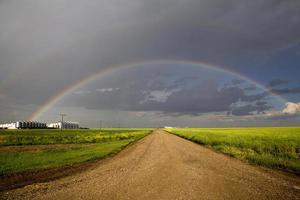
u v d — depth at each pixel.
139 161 20.59
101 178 13.59
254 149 27.89
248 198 9.55
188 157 22.91
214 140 41.84
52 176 14.38
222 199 9.40
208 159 21.44
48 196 10.02
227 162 19.58
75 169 16.86
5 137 55.16
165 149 31.52
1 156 23.47
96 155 24.88
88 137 62.28
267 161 18.50
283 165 17.44
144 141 50.66
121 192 10.49
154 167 17.30
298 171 15.73
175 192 10.43
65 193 10.44
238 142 33.50
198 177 13.65
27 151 29.27
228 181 12.58
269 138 38.78
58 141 48.75
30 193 10.51
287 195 9.96
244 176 13.90
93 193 10.38
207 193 10.27
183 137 67.75
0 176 14.40
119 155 25.80
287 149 24.98
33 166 17.92
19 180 13.30
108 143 45.47
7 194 10.38
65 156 23.91
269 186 11.49
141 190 10.81
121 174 14.77
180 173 14.90
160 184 11.95
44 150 30.67
